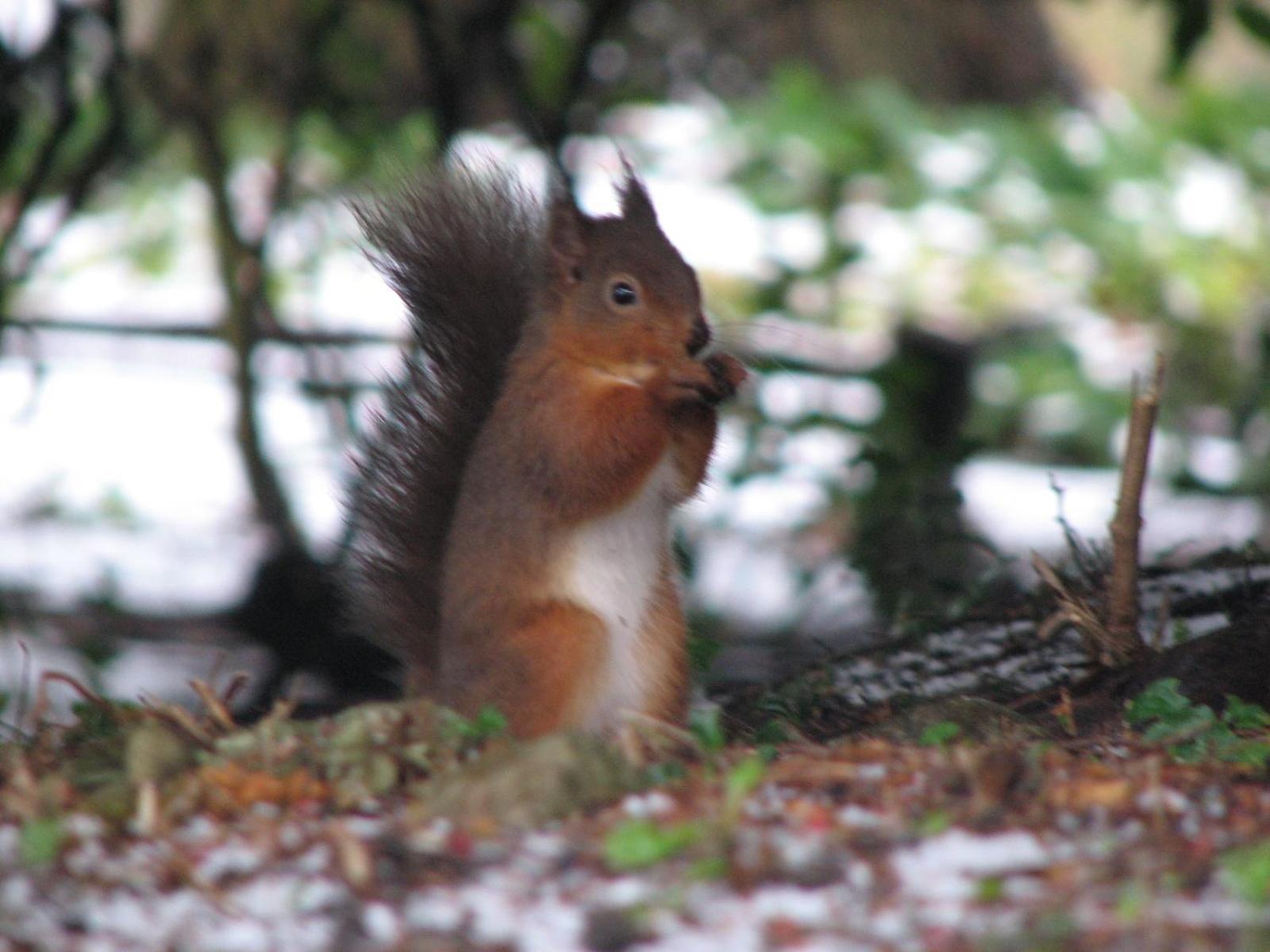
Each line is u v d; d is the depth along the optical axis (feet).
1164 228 56.13
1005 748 17.63
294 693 19.06
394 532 25.03
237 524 53.06
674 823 15.44
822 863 14.46
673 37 55.77
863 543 32.94
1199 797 16.35
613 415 22.26
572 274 23.08
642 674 22.99
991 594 32.24
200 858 15.21
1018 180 55.98
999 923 13.29
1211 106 59.16
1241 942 12.73
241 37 48.78
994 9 62.49
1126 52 81.00
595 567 22.65
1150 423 23.24
